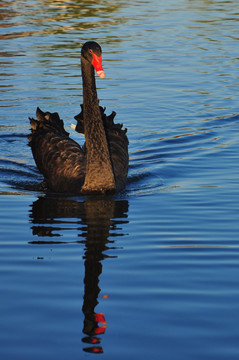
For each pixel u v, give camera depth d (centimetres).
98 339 648
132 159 1438
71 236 960
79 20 3056
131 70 2186
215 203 1124
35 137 1362
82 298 743
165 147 1518
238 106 1842
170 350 628
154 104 1855
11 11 3316
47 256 880
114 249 905
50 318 694
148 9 3391
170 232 977
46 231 983
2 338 653
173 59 2322
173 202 1138
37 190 1247
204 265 846
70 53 2408
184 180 1280
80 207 1120
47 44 2542
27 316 698
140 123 1697
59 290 767
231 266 842
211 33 2752
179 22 3006
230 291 762
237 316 697
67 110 1791
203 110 1811
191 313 704
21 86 1995
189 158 1432
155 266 842
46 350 629
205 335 657
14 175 1345
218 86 2020
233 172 1321
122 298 744
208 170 1345
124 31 2792
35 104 1833
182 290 766
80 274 815
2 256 880
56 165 1271
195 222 1023
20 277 807
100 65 1165
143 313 704
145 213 1077
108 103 1855
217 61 2298
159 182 1276
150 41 2598
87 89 1212
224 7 3462
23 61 2289
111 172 1205
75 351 625
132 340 646
